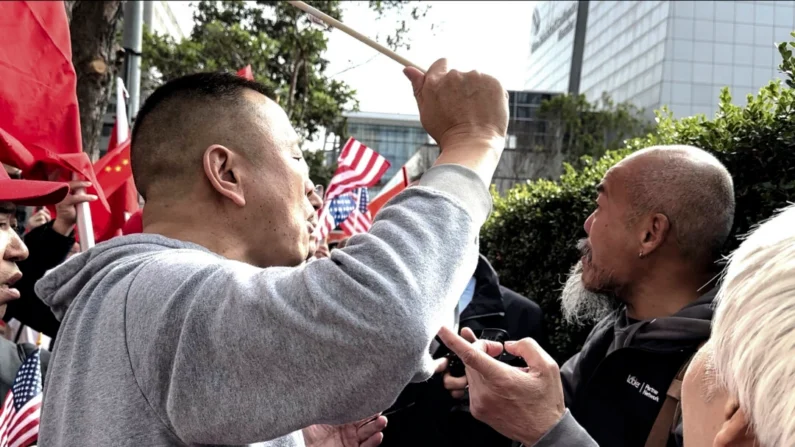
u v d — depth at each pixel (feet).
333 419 3.15
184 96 4.09
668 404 5.92
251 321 3.13
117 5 17.49
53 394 3.71
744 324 2.49
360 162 21.24
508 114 3.94
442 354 8.65
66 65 9.29
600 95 214.48
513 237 17.40
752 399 2.43
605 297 7.35
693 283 6.53
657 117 10.84
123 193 11.64
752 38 175.22
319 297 3.05
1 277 6.42
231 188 3.94
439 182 3.52
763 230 2.70
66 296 4.07
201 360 3.18
